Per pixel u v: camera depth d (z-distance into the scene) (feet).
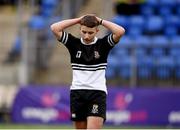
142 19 223.30
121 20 219.82
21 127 157.28
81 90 75.15
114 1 222.07
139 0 231.91
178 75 182.39
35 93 169.07
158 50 184.75
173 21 224.74
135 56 176.04
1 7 236.84
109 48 75.56
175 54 185.06
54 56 186.29
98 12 207.72
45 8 221.25
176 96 169.48
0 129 150.10
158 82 179.93
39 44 181.88
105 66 75.77
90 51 75.15
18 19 205.67
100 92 74.84
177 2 232.32
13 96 170.81
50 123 167.94
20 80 177.78
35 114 168.86
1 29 220.64
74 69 75.87
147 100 168.55
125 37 212.23
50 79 182.19
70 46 75.77
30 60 179.32
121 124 167.73
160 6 231.71
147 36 216.95
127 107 167.94
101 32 175.01
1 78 181.57
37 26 199.93
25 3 221.25
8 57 197.57
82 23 73.92
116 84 182.39
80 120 76.89
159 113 168.86
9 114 171.42
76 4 205.16
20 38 192.44
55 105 167.94
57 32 76.07
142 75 178.09
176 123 169.17
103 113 74.59
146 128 161.17
